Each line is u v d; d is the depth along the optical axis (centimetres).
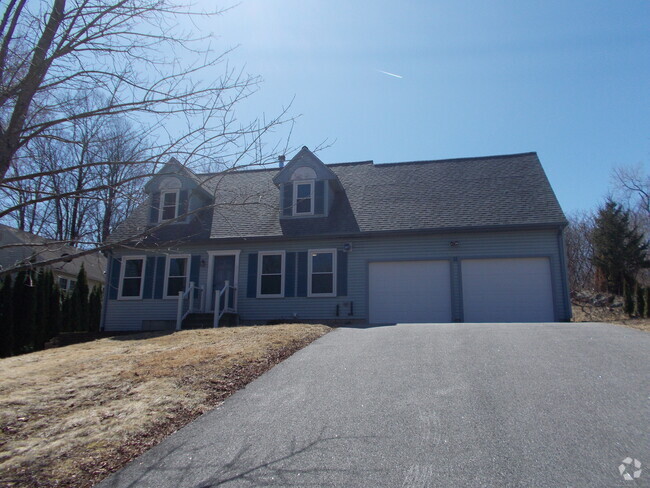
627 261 2852
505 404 603
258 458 492
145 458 509
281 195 1861
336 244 1761
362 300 1709
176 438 559
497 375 732
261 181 2047
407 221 1725
